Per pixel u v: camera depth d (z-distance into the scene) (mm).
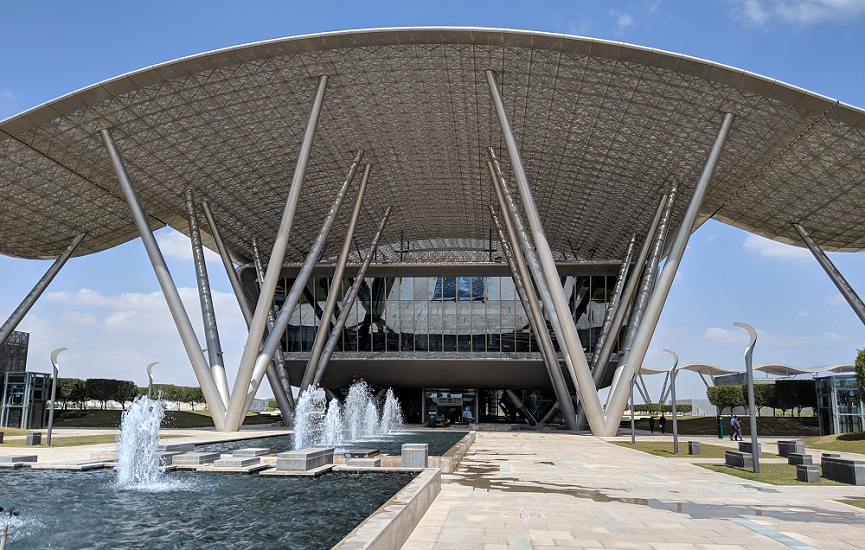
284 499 12109
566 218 51469
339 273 41375
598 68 29125
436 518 9547
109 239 44344
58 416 48344
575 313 47125
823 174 32750
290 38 27562
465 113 35312
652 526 9055
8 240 42469
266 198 44219
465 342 47000
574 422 40250
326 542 8656
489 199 49281
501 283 47656
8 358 52562
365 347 47500
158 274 31312
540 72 30312
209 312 34969
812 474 14555
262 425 46438
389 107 34562
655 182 39906
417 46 28516
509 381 48469
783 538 8273
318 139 38062
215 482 14383
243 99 32031
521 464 18234
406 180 45281
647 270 36219
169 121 32125
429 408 51969
